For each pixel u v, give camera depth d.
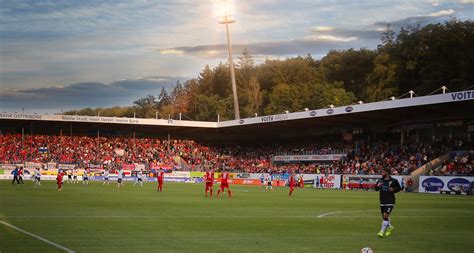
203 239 17.86
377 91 103.94
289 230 20.84
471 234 20.64
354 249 16.47
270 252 15.59
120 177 61.94
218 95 156.12
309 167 83.75
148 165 91.88
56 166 84.38
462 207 35.25
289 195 48.59
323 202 38.59
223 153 104.56
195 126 98.31
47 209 27.62
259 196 45.91
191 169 93.88
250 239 18.09
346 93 121.06
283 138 103.81
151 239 17.55
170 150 102.38
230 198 41.78
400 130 83.38
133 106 195.75
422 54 100.00
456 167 62.81
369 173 71.94
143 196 41.88
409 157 72.38
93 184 67.44
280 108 127.00
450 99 62.00
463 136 73.81
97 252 14.92
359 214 28.47
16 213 25.09
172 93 191.75
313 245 17.09
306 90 127.44
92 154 94.38
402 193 58.25
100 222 22.08
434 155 69.81
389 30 118.31
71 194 42.50
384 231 19.55
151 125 97.94
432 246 17.41
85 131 103.19
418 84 102.62
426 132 78.88
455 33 98.31
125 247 15.85
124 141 101.94
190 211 28.34
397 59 106.81
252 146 105.31
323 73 139.88
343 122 88.81
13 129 97.56
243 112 137.12
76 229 19.59
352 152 82.25
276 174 80.88
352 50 140.88
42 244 16.00
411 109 73.25
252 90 141.12
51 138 96.25
